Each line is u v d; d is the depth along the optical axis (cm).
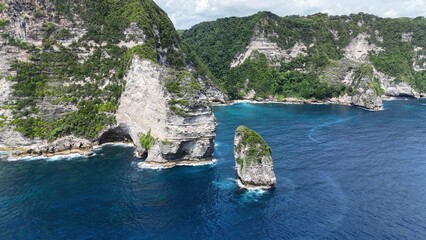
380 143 11762
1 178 8744
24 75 11344
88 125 11269
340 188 8144
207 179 8725
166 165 9675
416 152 10794
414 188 8162
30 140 10731
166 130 9612
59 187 8262
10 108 10994
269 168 8206
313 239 6134
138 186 8344
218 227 6544
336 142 11862
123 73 11894
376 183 8431
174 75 9975
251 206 7306
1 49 11294
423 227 6481
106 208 7281
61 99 11412
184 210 7181
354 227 6494
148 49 12044
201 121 9756
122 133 11662
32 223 6725
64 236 6303
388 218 6812
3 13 11525
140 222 6750
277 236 6241
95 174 9044
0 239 6212
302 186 8238
